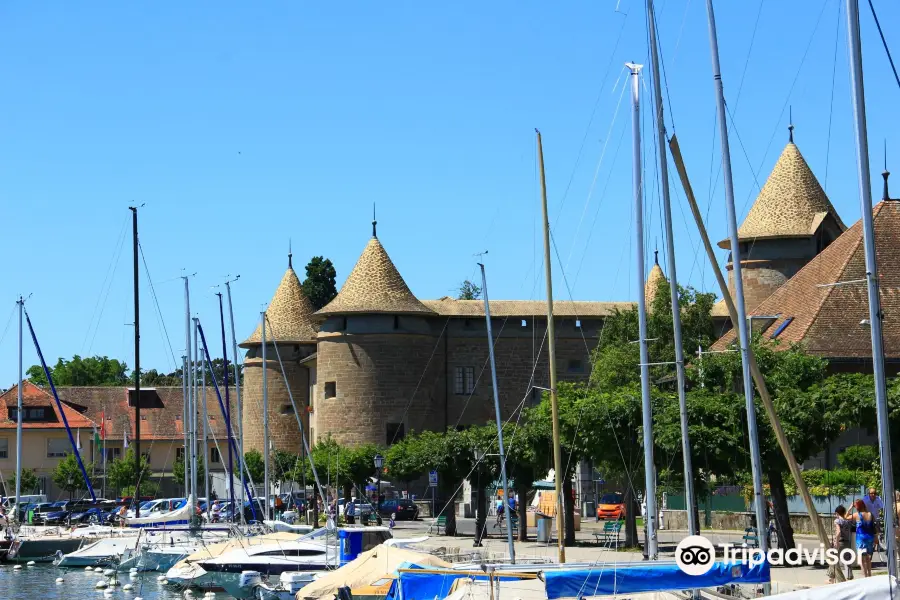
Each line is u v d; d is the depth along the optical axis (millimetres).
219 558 51281
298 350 115000
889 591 25625
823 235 86000
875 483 48719
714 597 30719
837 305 59750
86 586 54594
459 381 102625
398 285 101625
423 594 32938
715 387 46688
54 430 116375
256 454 108188
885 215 63344
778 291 68500
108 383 183000
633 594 30547
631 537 48156
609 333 91188
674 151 35469
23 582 56406
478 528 53969
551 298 42719
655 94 36719
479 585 31516
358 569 38594
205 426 78625
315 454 88375
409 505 84562
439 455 60312
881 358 27359
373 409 99188
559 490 40844
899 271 60938
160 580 53812
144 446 123188
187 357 81375
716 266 35250
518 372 103312
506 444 54719
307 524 77625
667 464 45469
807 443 41281
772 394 43281
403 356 99938
